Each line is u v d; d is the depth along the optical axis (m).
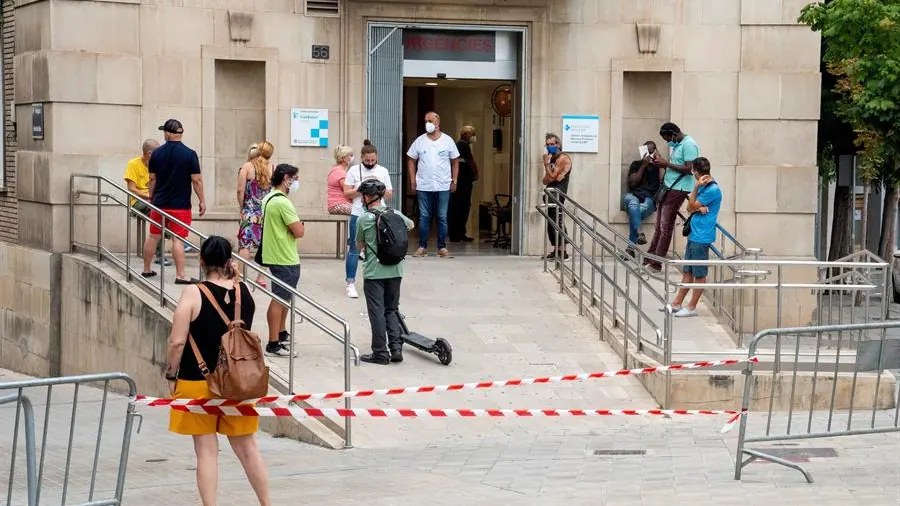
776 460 9.51
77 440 12.25
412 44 19.38
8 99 19.70
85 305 16.59
